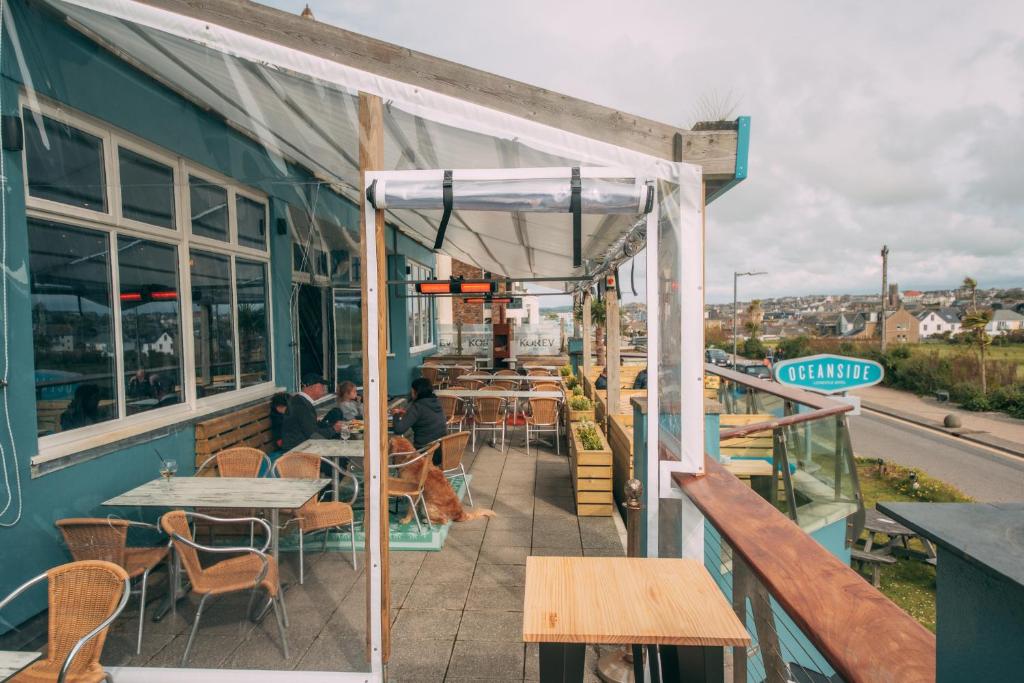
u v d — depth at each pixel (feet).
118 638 10.50
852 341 170.19
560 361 61.00
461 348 62.08
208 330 18.02
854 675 3.53
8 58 10.91
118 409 14.25
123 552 10.41
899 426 80.94
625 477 18.61
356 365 27.14
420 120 9.27
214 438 17.19
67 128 12.50
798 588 4.82
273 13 9.11
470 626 11.17
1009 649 2.42
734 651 7.06
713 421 14.01
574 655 5.51
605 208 9.18
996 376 100.48
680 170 9.16
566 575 6.15
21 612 11.21
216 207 18.29
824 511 19.17
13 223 11.32
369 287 9.07
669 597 5.66
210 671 9.43
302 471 14.28
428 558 14.42
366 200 9.07
